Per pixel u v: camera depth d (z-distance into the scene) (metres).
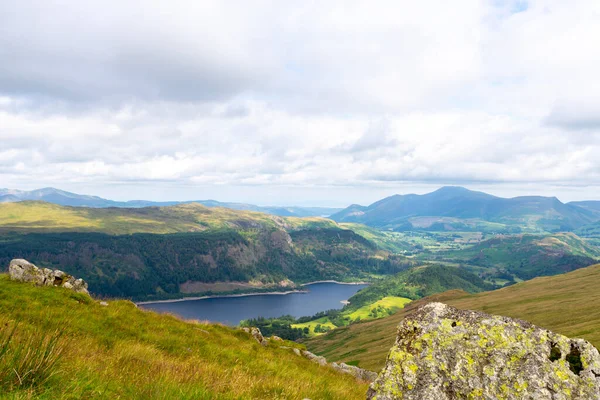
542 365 7.41
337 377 26.88
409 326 8.91
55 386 8.30
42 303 22.08
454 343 8.14
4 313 18.52
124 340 19.58
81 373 9.86
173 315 32.34
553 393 6.99
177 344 21.80
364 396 16.89
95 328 20.28
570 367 7.40
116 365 12.60
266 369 20.19
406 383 7.78
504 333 8.06
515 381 7.29
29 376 8.09
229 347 25.33
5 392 7.30
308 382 16.20
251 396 11.09
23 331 12.34
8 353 8.52
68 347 12.83
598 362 7.32
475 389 7.37
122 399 8.78
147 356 16.38
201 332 27.89
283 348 34.91
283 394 12.12
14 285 24.34
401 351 8.44
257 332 35.97
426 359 8.01
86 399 8.39
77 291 27.45
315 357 35.28
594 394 6.92
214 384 11.20
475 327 8.34
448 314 8.88
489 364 7.66
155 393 9.16
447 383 7.58
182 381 11.13
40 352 8.87
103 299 28.73
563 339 7.82
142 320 25.36
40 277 26.78
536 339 7.86
